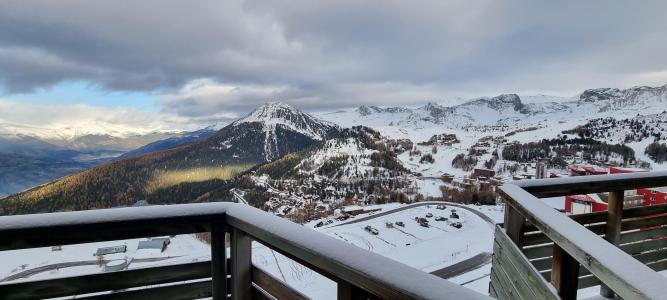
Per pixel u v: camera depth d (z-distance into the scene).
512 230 1.81
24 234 1.04
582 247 1.00
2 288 1.18
